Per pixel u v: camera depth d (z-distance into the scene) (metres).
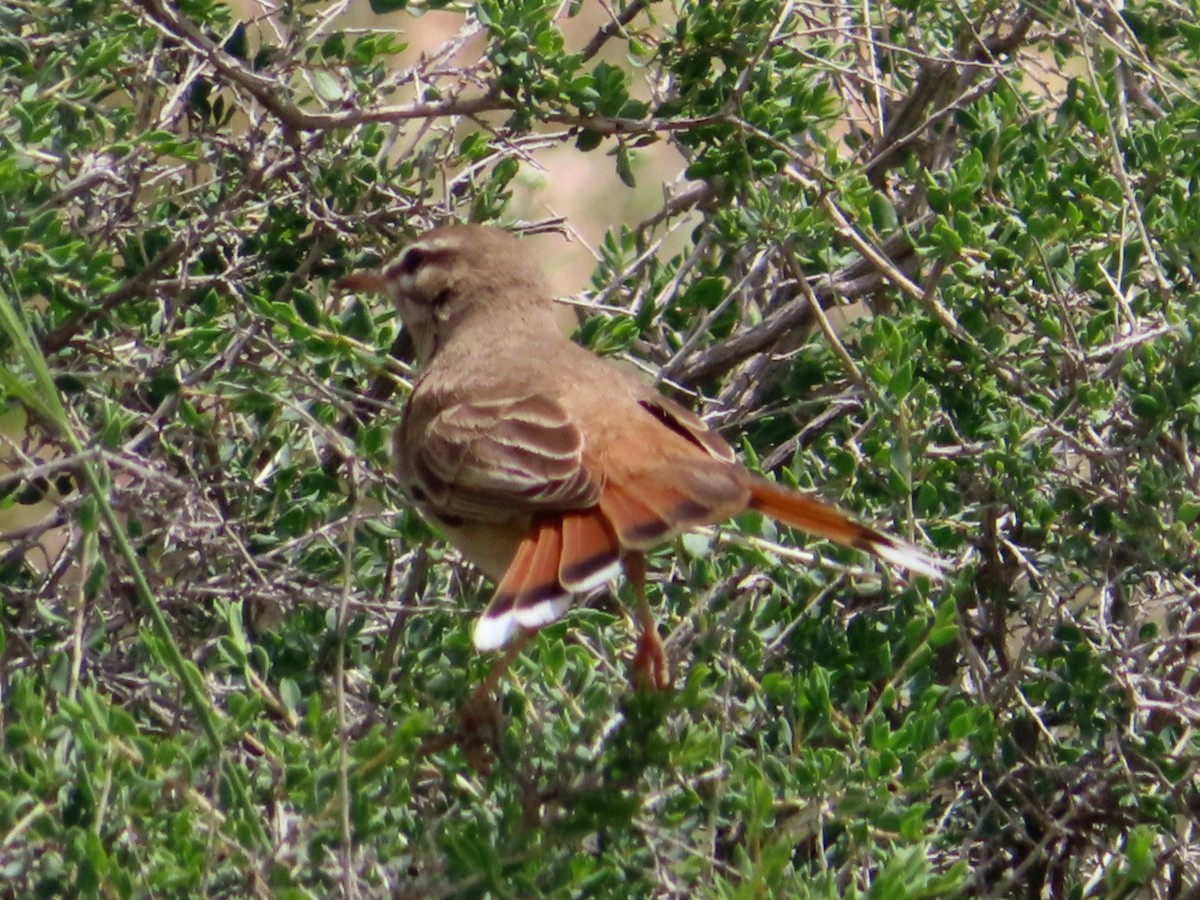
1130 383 10.80
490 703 9.23
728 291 12.69
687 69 11.73
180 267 11.38
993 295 11.40
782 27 12.16
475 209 12.56
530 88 11.27
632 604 11.34
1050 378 11.37
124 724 7.99
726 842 9.61
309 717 8.41
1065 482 10.94
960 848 10.22
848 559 10.41
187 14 11.72
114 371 10.78
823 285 12.24
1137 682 9.98
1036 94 14.48
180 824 7.68
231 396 10.66
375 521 10.73
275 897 7.78
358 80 12.01
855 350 12.33
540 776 8.79
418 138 12.80
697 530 10.24
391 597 11.26
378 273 11.85
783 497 9.24
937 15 13.49
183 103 12.07
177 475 11.05
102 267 10.62
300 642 10.05
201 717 7.86
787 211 11.52
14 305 9.82
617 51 21.33
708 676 10.02
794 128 11.77
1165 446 10.80
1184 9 12.40
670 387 12.08
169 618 10.34
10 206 10.36
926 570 9.02
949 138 13.39
